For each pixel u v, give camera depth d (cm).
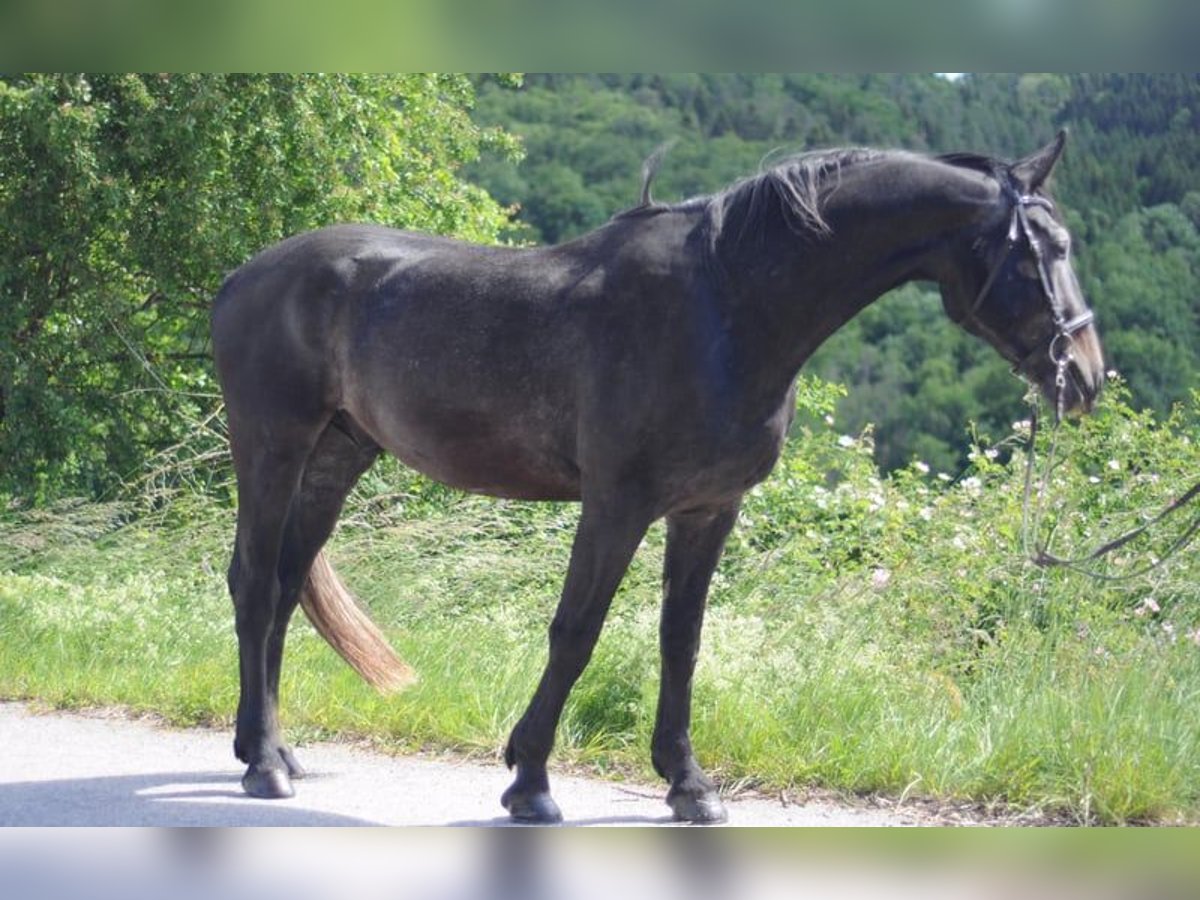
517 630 810
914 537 855
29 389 1428
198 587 971
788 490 984
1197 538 764
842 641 682
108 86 1394
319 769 616
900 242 495
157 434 1520
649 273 499
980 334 505
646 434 489
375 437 572
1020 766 559
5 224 1400
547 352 512
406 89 1750
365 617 620
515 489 543
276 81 1436
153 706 733
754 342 489
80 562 1028
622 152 3438
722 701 616
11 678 788
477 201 1888
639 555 829
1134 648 659
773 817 540
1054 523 800
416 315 543
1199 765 545
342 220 1527
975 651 718
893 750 579
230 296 602
